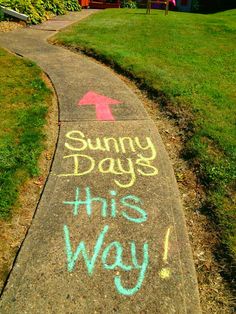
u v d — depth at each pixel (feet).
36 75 10.94
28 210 6.02
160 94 9.93
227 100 9.69
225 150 7.44
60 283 4.80
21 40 15.07
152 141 7.97
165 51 13.70
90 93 10.05
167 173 7.00
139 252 5.30
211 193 6.41
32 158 7.08
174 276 4.98
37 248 5.29
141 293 4.73
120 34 15.79
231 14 23.71
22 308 4.48
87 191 6.41
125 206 6.13
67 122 8.49
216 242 5.54
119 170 6.99
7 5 18.30
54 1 22.04
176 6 34.17
